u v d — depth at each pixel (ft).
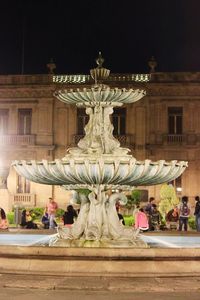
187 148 162.20
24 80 165.58
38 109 165.58
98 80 54.95
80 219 49.80
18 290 36.40
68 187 50.19
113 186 49.16
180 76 162.09
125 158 47.98
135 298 34.19
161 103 163.12
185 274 40.45
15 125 166.61
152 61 163.73
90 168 46.68
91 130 51.70
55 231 68.59
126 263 40.24
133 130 164.04
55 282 37.83
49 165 47.62
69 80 163.53
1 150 166.81
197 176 161.58
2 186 134.62
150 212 98.02
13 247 41.55
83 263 40.32
